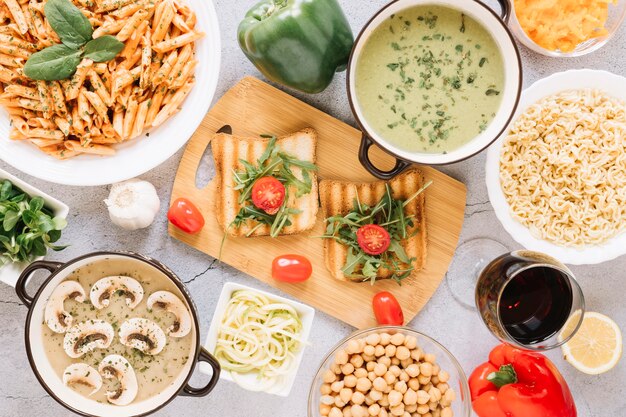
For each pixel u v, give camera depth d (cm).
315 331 88
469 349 89
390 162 86
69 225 87
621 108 83
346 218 84
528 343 79
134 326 81
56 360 81
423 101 75
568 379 90
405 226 85
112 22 78
